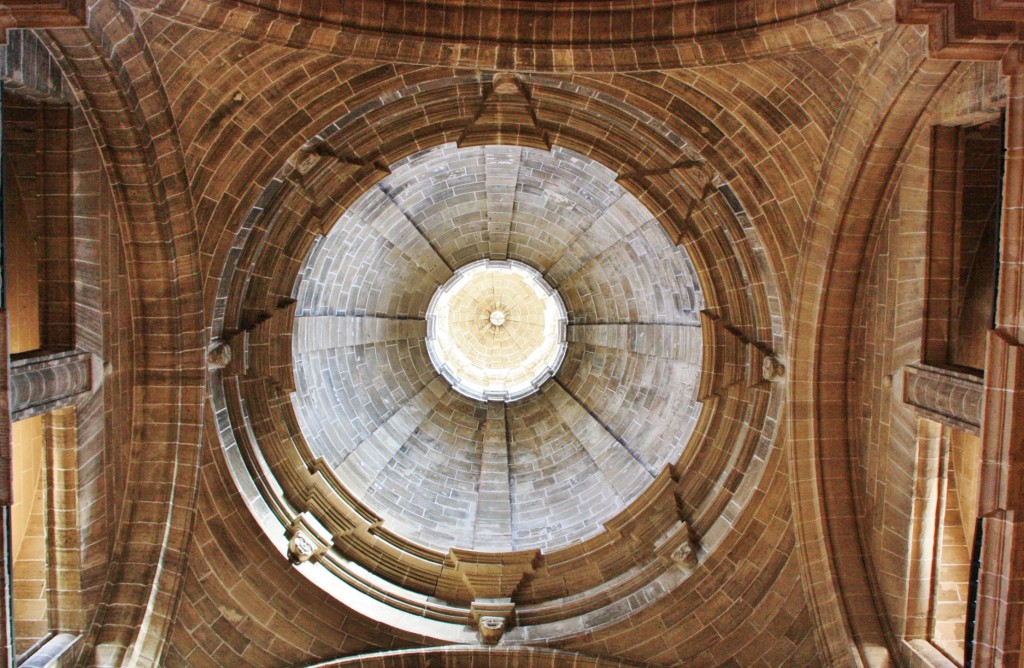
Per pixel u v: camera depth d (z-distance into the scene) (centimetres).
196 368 1477
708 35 1247
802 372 1513
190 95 1303
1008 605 1038
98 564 1455
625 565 1731
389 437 2156
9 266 1398
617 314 2255
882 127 1271
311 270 1773
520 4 1274
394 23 1263
